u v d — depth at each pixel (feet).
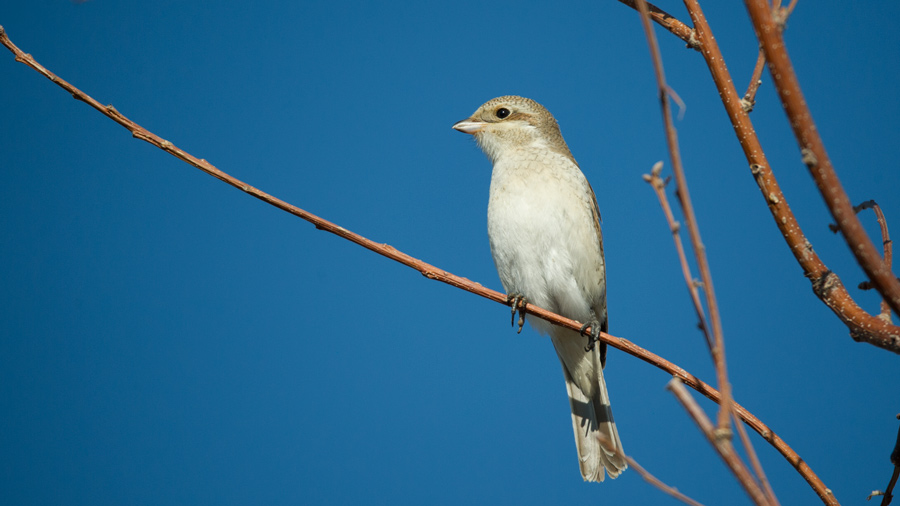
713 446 5.20
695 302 5.40
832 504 8.00
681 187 5.29
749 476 5.10
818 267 7.27
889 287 5.53
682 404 5.32
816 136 5.65
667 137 5.30
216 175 10.85
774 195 7.44
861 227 5.63
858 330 7.01
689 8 8.21
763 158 7.57
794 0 5.80
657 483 6.01
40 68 10.32
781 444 8.34
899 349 6.73
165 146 10.69
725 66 7.91
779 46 5.69
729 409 5.20
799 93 5.65
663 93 5.26
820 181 5.66
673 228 5.36
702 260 5.28
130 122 10.66
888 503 7.97
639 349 10.07
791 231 7.38
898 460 7.82
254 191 10.83
